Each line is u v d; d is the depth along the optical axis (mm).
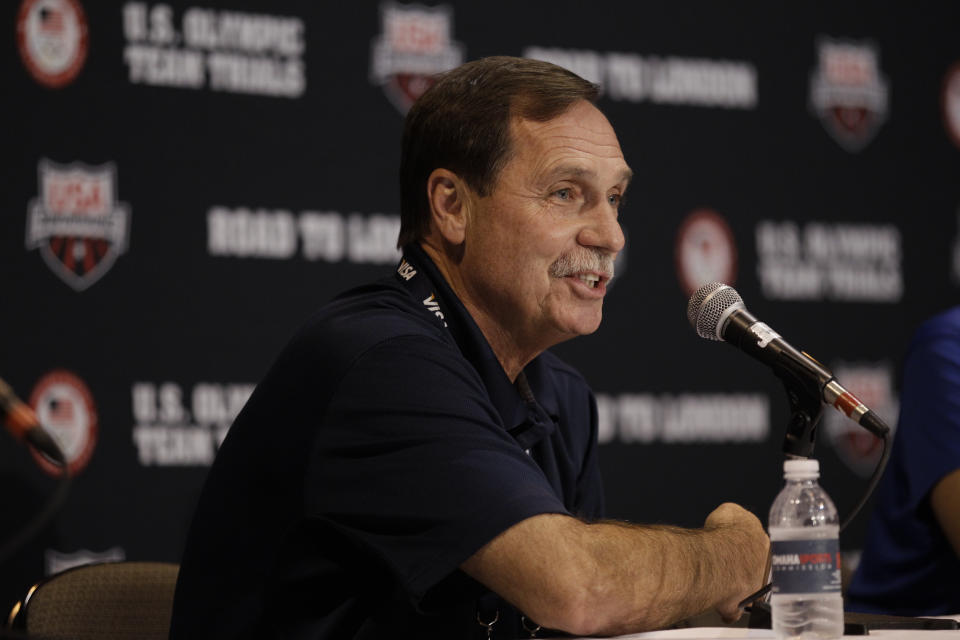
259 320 9250
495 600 4766
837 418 10859
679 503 10344
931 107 11562
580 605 4113
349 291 5383
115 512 8719
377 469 4441
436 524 4273
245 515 4895
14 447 8414
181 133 9117
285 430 4770
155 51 9086
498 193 5277
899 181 11375
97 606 5902
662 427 10344
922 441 7211
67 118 8805
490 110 5309
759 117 10945
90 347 8742
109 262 8844
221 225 9188
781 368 4766
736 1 10969
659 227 10508
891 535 7383
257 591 4777
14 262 8578
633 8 10609
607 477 10125
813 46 11195
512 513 4188
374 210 9688
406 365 4598
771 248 10875
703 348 10570
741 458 10594
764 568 4703
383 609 4656
